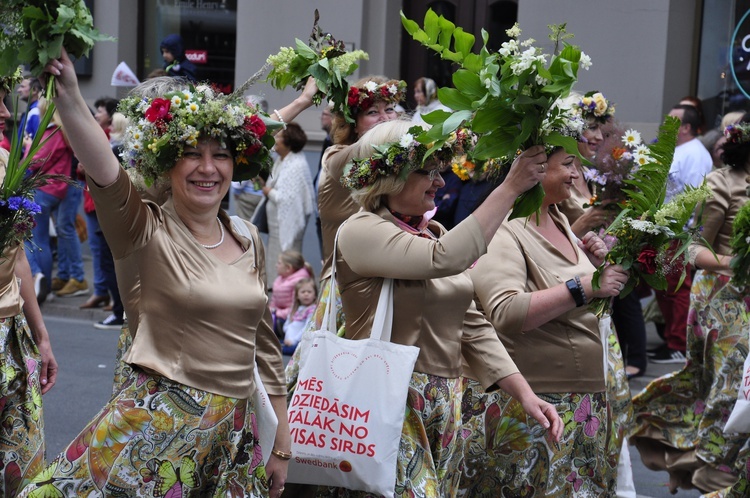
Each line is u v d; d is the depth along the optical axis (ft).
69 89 11.12
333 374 13.50
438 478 13.99
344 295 14.11
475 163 15.80
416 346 13.71
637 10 38.01
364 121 18.66
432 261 13.15
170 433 12.07
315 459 13.43
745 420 15.69
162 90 13.56
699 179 31.32
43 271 38.14
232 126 12.38
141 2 48.88
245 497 12.76
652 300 33.81
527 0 39.58
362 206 14.08
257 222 39.11
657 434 21.11
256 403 13.00
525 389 14.42
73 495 11.89
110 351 33.04
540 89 12.38
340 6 43.32
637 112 38.27
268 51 44.83
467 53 12.63
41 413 16.19
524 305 14.67
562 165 15.35
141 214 12.11
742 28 37.37
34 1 10.80
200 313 12.18
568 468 15.46
